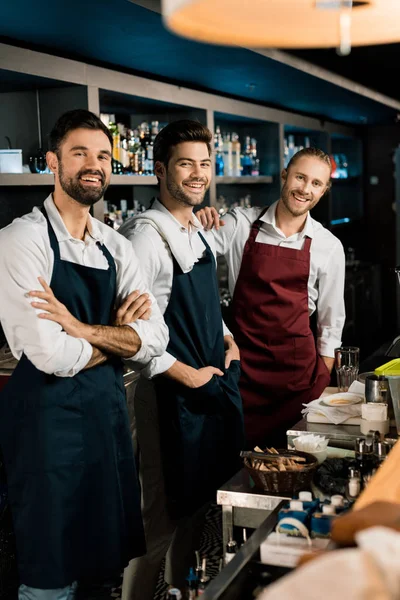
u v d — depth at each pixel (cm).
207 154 288
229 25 126
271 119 622
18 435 225
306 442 220
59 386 224
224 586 145
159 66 443
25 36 350
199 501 291
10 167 358
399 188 894
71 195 232
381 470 168
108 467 235
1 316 223
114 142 435
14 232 222
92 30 340
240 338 344
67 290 231
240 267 346
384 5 132
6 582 263
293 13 131
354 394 271
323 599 90
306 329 343
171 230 285
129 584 286
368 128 898
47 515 222
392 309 911
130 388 355
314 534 165
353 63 635
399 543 96
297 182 327
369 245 916
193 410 287
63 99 393
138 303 249
